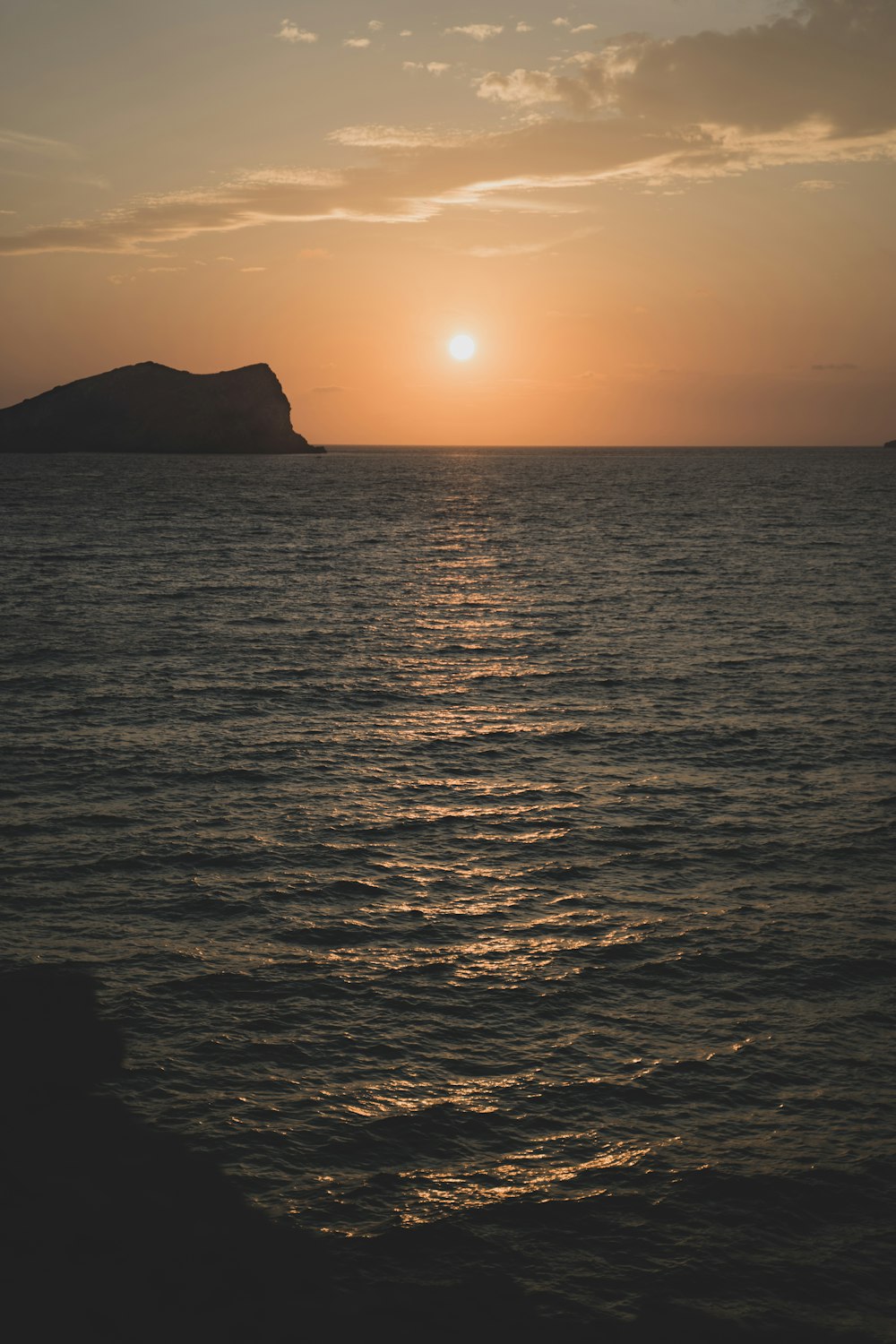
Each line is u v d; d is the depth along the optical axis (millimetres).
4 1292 7160
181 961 12023
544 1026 10859
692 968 12141
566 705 24406
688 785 18828
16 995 11141
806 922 13375
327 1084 9734
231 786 18438
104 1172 8406
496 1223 8047
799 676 27250
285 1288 7316
